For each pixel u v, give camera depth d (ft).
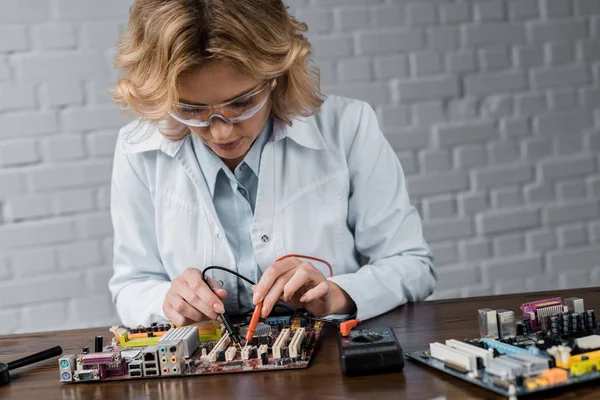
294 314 4.42
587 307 4.11
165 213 4.94
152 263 5.14
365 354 3.23
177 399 3.14
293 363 3.46
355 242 5.10
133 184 5.06
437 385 3.05
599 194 8.99
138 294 4.84
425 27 8.45
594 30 8.89
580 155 8.92
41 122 7.82
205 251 4.86
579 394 2.84
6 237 7.82
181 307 4.09
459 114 8.59
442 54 8.50
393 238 4.99
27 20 7.73
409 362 3.38
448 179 8.59
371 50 8.33
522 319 3.90
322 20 8.21
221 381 3.32
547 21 8.75
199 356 3.73
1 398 3.37
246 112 3.80
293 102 4.41
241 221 4.91
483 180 8.68
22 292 7.88
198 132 3.95
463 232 8.65
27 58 7.75
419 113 8.49
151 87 3.59
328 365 3.43
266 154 4.75
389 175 5.03
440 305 4.55
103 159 7.95
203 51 3.48
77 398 3.29
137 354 3.69
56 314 7.95
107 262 8.02
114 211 5.18
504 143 8.71
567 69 8.84
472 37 8.57
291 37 3.86
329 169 4.86
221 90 3.62
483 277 8.71
